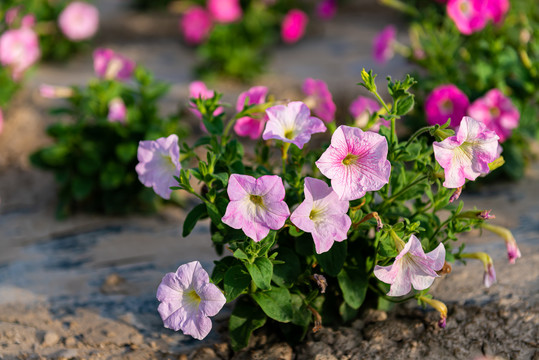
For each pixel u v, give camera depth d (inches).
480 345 53.2
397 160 51.8
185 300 50.6
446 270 52.2
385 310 55.4
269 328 55.2
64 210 68.5
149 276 60.9
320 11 115.0
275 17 131.7
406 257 50.4
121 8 158.2
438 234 54.2
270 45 129.8
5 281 60.8
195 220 52.5
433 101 61.9
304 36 134.6
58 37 115.7
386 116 51.0
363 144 49.1
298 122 51.1
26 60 84.3
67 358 54.2
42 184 73.7
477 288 56.4
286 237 54.0
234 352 54.2
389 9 148.1
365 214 52.9
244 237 51.0
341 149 49.1
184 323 50.3
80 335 55.8
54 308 58.1
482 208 65.4
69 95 68.4
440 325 52.3
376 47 74.8
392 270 49.8
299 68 113.0
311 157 53.6
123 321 56.8
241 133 54.7
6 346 55.1
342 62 114.8
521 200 66.2
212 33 108.6
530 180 69.1
